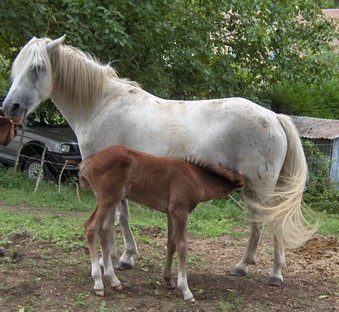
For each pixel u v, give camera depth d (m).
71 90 5.66
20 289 5.05
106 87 5.68
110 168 4.94
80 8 10.38
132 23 11.57
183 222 4.95
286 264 6.65
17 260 6.04
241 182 5.14
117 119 5.55
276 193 5.50
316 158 13.11
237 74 13.62
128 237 5.93
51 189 11.03
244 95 13.51
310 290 5.65
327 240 8.08
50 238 6.96
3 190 10.75
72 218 8.73
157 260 6.45
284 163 5.69
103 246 5.14
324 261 6.82
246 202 5.71
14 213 8.72
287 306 5.13
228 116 5.44
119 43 10.55
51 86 5.66
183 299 5.06
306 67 13.52
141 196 5.03
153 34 11.90
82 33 10.35
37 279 5.36
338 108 20.56
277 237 5.47
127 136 5.53
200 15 12.27
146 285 5.47
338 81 20.62
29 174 11.80
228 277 5.95
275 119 5.61
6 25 10.35
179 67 12.52
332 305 5.21
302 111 19.44
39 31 10.54
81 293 5.08
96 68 5.66
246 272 6.03
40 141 11.52
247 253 6.00
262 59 13.32
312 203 12.16
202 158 5.32
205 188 5.05
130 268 5.98
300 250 7.36
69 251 6.48
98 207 5.00
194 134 5.43
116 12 10.41
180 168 4.95
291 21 13.05
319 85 14.02
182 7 12.12
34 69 5.49
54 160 11.29
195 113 5.52
